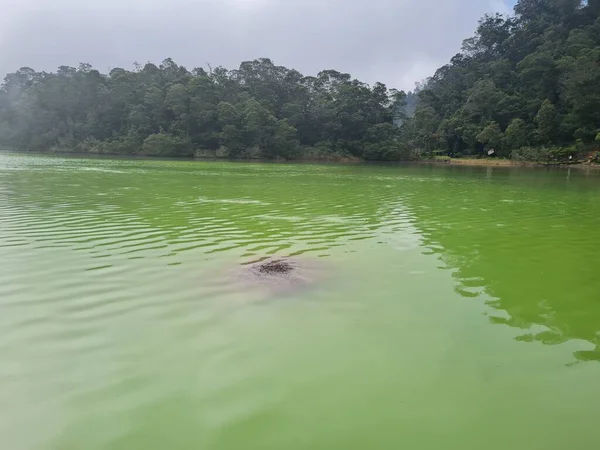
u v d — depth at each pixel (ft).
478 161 204.64
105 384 13.93
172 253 28.71
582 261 28.68
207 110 219.41
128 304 20.08
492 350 16.47
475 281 24.34
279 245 31.63
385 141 232.94
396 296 21.79
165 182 78.33
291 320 18.76
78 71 243.60
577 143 181.88
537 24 255.50
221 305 20.17
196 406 12.89
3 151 230.89
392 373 14.80
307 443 11.48
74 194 57.62
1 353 15.72
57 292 21.43
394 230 37.99
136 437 11.61
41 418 12.32
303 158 227.20
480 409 12.99
